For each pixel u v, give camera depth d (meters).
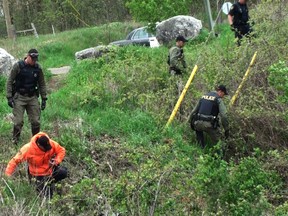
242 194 5.93
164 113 10.10
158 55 12.82
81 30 27.14
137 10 19.98
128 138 9.32
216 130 9.25
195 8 25.38
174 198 5.96
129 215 5.73
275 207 6.73
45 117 9.80
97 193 6.22
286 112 9.41
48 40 25.19
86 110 10.49
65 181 7.60
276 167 8.37
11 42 24.81
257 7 13.95
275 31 12.20
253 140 9.67
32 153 7.00
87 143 8.71
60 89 12.07
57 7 34.09
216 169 6.02
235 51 11.41
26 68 8.30
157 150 8.34
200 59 11.36
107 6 34.00
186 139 9.77
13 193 6.36
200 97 10.09
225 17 24.39
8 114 9.89
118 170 8.16
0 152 8.24
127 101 10.73
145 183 5.95
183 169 6.94
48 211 5.98
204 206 5.91
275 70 7.65
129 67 11.52
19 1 36.03
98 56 14.60
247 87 10.52
